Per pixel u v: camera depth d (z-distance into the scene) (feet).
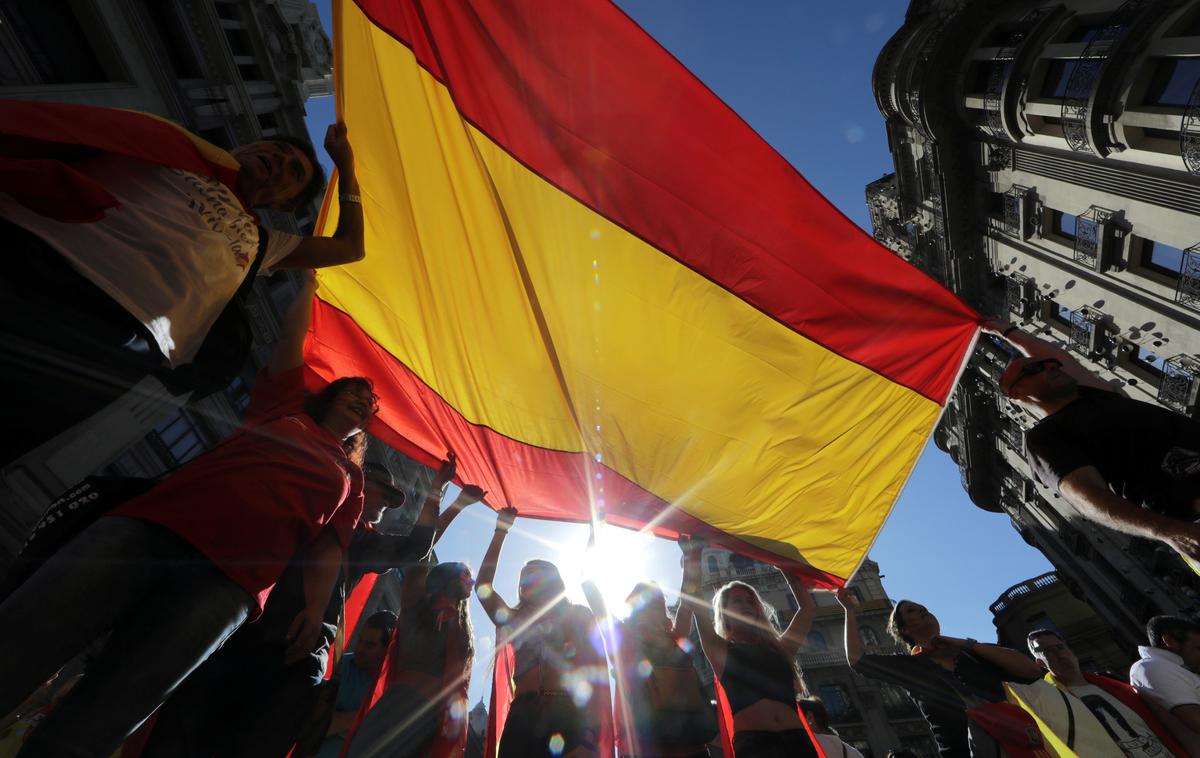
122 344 5.77
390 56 13.21
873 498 16.49
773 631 14.85
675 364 15.69
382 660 14.05
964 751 15.52
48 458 36.47
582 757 12.15
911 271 15.16
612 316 15.23
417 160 14.03
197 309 6.70
